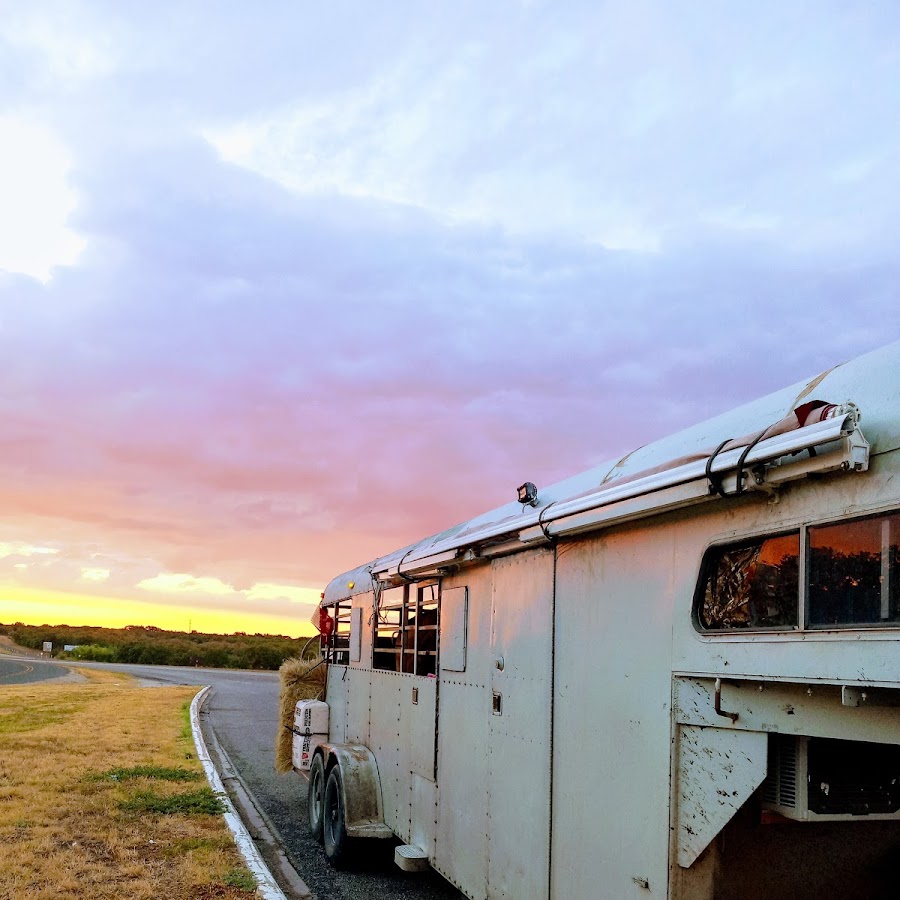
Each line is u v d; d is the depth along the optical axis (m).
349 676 8.09
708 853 3.15
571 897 3.78
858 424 2.48
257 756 12.62
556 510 4.02
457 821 5.19
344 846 6.71
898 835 3.56
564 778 3.93
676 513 3.31
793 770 2.86
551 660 4.17
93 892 5.60
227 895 5.68
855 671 2.38
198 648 47.00
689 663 3.13
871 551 2.40
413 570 6.10
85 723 14.43
